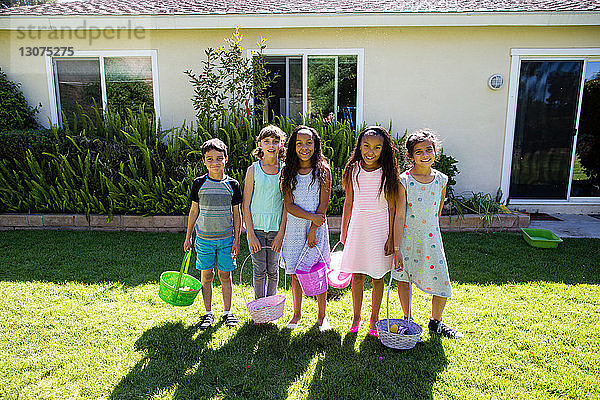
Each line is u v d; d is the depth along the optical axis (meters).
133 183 5.29
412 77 6.19
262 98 6.03
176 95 6.34
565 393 2.23
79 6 6.62
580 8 5.66
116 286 3.57
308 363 2.52
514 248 4.68
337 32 6.11
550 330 2.85
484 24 5.77
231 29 6.12
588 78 6.29
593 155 6.58
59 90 6.40
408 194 2.73
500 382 2.32
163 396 2.21
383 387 2.30
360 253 2.79
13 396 2.18
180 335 2.80
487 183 6.45
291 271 2.87
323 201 2.86
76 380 2.32
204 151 2.89
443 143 6.36
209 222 2.91
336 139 5.72
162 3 6.85
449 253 4.50
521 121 6.40
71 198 5.48
